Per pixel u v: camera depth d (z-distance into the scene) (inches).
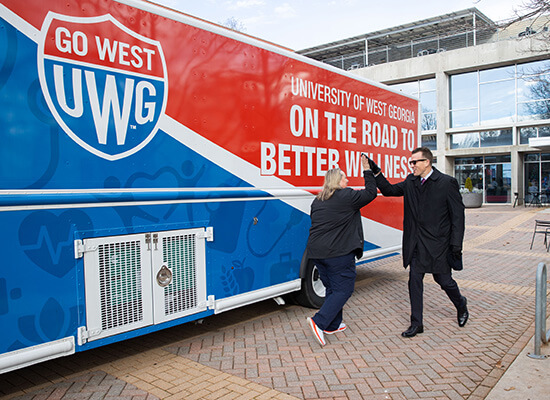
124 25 136.6
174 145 151.1
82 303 127.8
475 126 978.1
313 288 219.9
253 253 182.2
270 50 189.3
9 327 113.7
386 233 272.2
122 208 136.6
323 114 219.3
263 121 185.9
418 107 306.5
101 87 130.9
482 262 351.3
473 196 909.2
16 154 114.1
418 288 180.9
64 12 122.5
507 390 130.0
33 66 116.6
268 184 189.0
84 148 127.3
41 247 119.3
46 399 127.6
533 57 889.5
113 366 152.3
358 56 1115.3
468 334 182.4
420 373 145.2
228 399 128.0
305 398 128.8
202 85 160.6
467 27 323.0
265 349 167.6
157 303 146.5
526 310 217.0
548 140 707.4
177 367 151.1
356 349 166.9
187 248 155.6
